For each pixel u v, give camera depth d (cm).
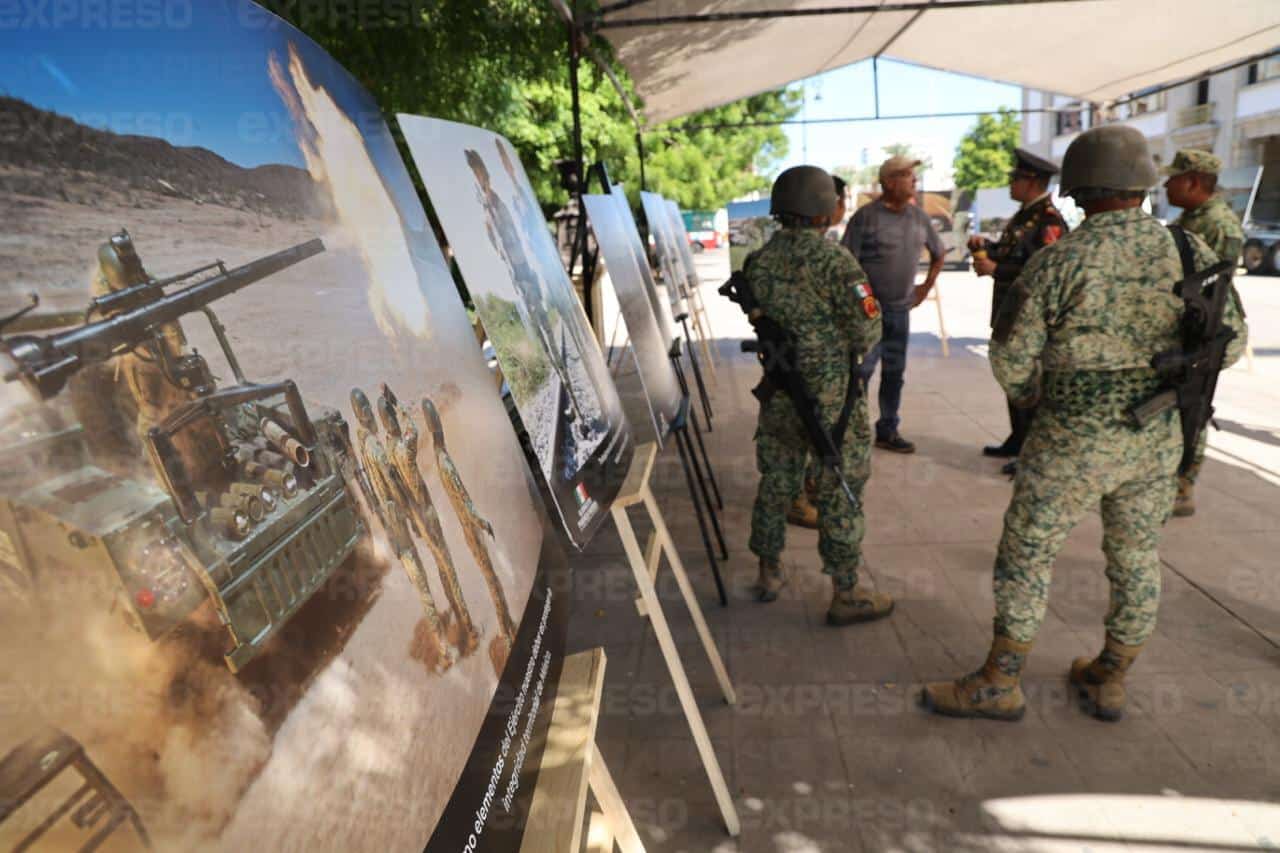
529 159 727
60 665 45
